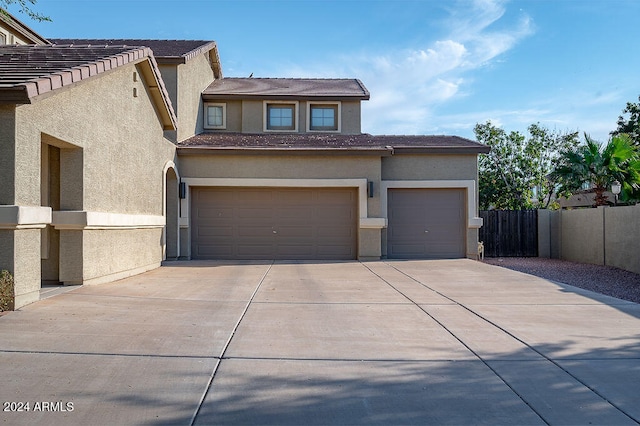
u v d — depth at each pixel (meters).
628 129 30.55
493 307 8.55
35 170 7.84
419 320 7.54
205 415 4.19
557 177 27.45
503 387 4.89
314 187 16.86
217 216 16.88
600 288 11.70
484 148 17.28
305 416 4.22
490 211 19.70
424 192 17.61
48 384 4.70
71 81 8.16
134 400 4.43
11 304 7.26
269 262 15.74
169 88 16.72
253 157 16.61
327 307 8.41
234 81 23.59
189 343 6.06
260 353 5.78
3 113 7.32
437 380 5.05
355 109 21.03
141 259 12.58
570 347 6.18
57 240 9.86
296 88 22.00
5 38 14.05
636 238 14.66
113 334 6.30
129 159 11.74
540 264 17.12
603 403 4.55
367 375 5.16
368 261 16.28
